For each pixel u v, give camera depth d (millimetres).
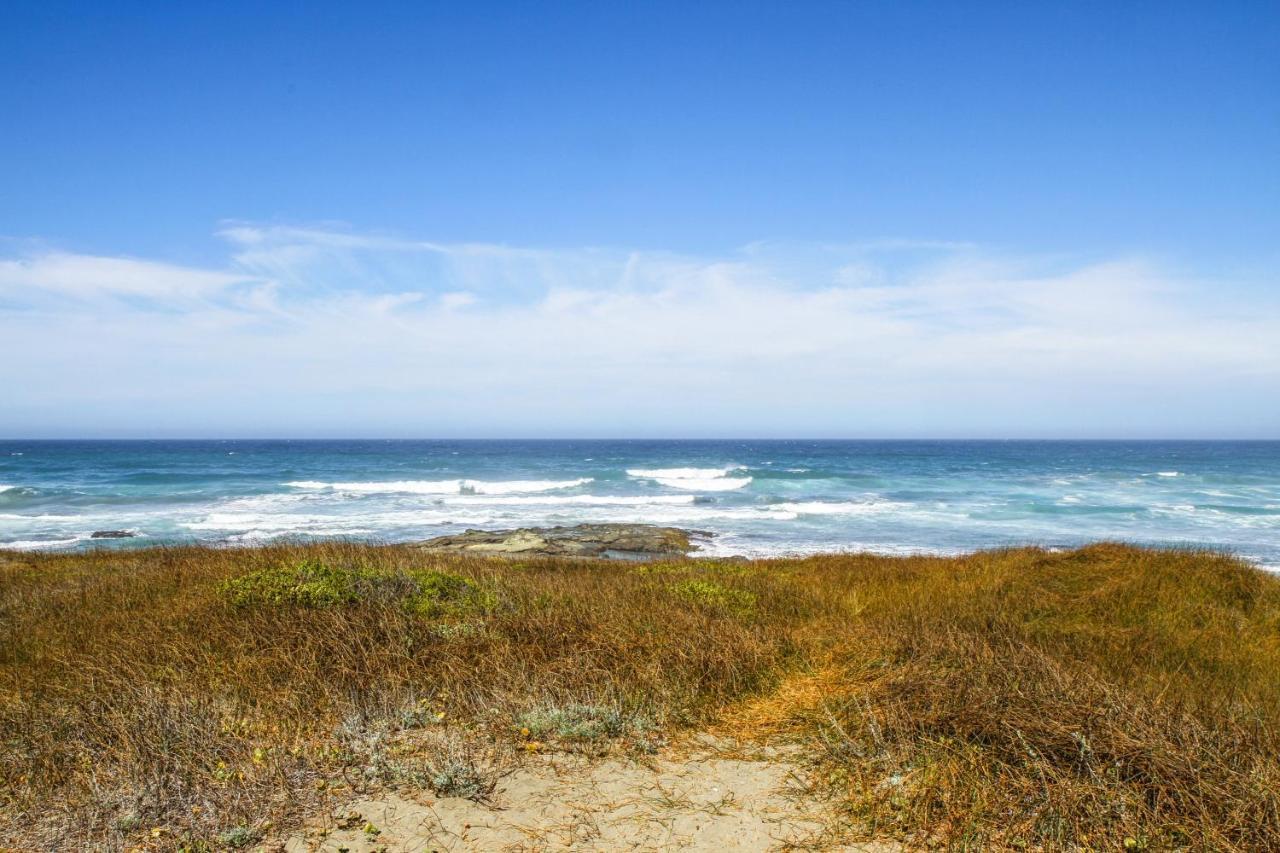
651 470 65500
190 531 30000
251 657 6367
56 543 26422
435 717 5402
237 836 3863
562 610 8234
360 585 8664
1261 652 8320
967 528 31844
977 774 4340
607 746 5070
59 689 5730
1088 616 10016
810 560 19125
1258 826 3764
